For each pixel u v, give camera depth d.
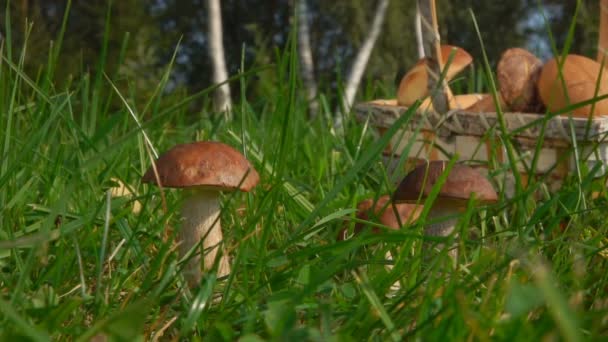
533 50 1.78
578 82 1.09
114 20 6.72
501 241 0.92
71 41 6.97
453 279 0.76
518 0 7.64
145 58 5.89
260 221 1.00
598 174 1.06
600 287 0.83
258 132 1.47
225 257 0.89
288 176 1.26
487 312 0.73
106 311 0.79
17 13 5.88
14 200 0.97
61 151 1.08
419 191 0.88
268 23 9.93
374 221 0.91
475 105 1.19
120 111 1.13
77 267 0.87
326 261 0.87
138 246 0.91
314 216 0.86
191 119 2.10
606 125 1.04
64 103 1.02
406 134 1.19
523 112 1.16
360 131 1.54
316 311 0.78
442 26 7.64
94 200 1.04
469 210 0.82
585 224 0.93
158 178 0.85
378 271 0.86
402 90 1.25
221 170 0.86
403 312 0.76
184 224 0.89
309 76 5.70
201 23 9.17
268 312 0.71
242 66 1.12
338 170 1.26
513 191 1.10
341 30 8.50
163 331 0.79
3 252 0.88
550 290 0.56
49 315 0.73
